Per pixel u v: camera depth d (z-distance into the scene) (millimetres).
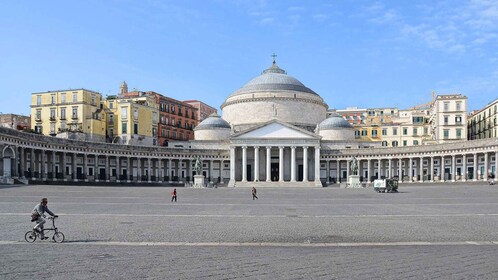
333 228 31359
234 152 129125
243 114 150250
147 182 121188
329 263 19719
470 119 157500
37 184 87750
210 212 43031
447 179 122062
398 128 165875
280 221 35562
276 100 147500
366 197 67125
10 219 34844
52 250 22891
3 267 18844
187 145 144375
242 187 114188
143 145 132625
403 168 133375
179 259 20594
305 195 74125
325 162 139000
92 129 127438
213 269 18516
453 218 37500
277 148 134375
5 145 85938
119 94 153750
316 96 154875
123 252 22375
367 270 18375
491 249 23438
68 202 52844
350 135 148125
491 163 108125
